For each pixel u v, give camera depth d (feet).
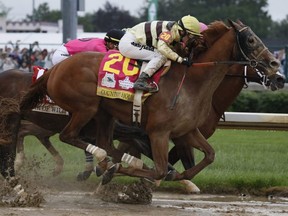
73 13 74.02
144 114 36.14
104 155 36.83
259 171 47.62
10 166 38.60
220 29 36.40
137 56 36.27
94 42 41.47
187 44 36.35
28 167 44.09
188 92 35.86
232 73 39.83
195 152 55.98
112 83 36.22
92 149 36.96
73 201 38.27
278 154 56.18
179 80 35.88
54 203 37.40
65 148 57.47
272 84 36.83
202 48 36.47
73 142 37.45
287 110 84.43
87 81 36.65
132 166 37.17
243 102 84.48
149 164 50.65
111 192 39.11
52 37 130.41
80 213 34.17
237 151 57.52
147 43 36.22
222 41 36.29
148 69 35.53
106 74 36.29
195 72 35.94
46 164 48.55
